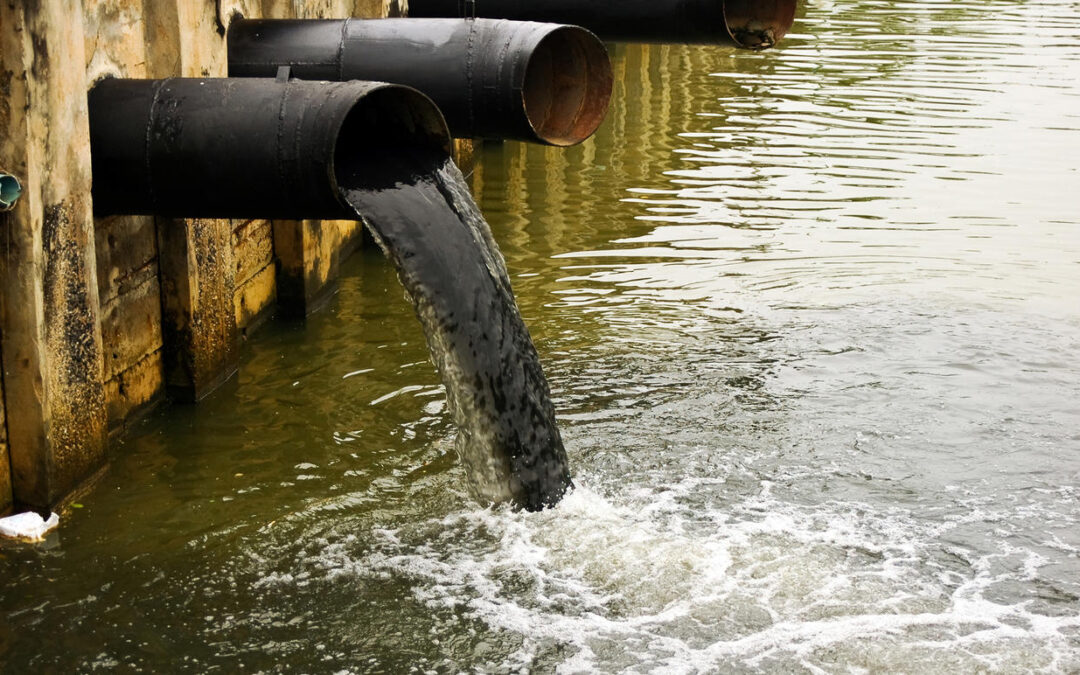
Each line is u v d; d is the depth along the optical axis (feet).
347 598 18.42
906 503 21.03
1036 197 39.40
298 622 17.87
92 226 20.57
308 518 20.57
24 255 18.85
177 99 20.18
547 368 26.35
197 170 19.85
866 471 22.07
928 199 39.22
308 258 29.66
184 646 17.31
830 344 27.71
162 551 19.57
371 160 21.02
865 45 63.82
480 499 20.88
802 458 22.49
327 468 22.27
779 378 25.89
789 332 28.40
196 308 24.43
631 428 23.58
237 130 19.58
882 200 39.17
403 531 20.17
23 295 19.02
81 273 20.40
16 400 19.57
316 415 24.39
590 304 30.30
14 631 17.56
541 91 26.25
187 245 23.89
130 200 20.59
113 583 18.72
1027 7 74.74
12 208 18.62
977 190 40.09
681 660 16.97
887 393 25.16
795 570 19.01
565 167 43.62
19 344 19.26
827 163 43.52
